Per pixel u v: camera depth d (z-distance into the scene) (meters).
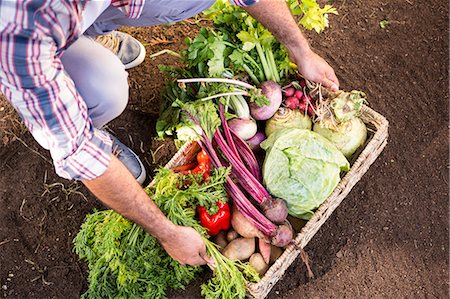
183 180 2.14
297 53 2.16
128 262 2.09
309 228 2.10
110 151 1.59
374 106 2.62
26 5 1.20
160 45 2.80
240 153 2.20
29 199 2.56
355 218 2.46
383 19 2.77
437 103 2.61
